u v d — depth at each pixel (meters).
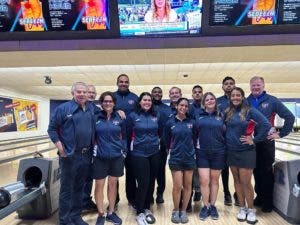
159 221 3.08
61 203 2.75
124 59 5.85
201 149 3.17
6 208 2.43
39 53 5.21
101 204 2.96
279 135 3.20
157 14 3.47
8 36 3.53
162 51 5.23
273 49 5.15
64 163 2.72
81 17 3.48
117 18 3.48
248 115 3.02
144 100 3.10
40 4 3.44
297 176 3.01
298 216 2.94
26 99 14.75
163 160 3.69
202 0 3.39
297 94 15.65
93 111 2.95
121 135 3.04
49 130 2.69
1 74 8.35
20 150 8.91
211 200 3.19
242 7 3.38
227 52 5.34
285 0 3.34
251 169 3.04
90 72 8.23
